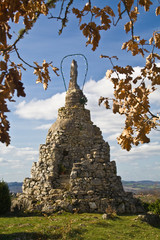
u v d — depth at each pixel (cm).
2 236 1070
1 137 293
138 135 406
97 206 1653
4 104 282
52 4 351
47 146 2081
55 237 1102
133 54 410
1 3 278
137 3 338
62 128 2270
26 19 319
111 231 1202
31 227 1241
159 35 392
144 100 412
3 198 1653
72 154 2136
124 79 408
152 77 400
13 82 294
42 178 1923
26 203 1759
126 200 1722
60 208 1609
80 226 1239
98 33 362
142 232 1241
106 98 448
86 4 357
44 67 391
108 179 1820
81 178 1775
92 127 2405
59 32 393
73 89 2638
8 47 319
